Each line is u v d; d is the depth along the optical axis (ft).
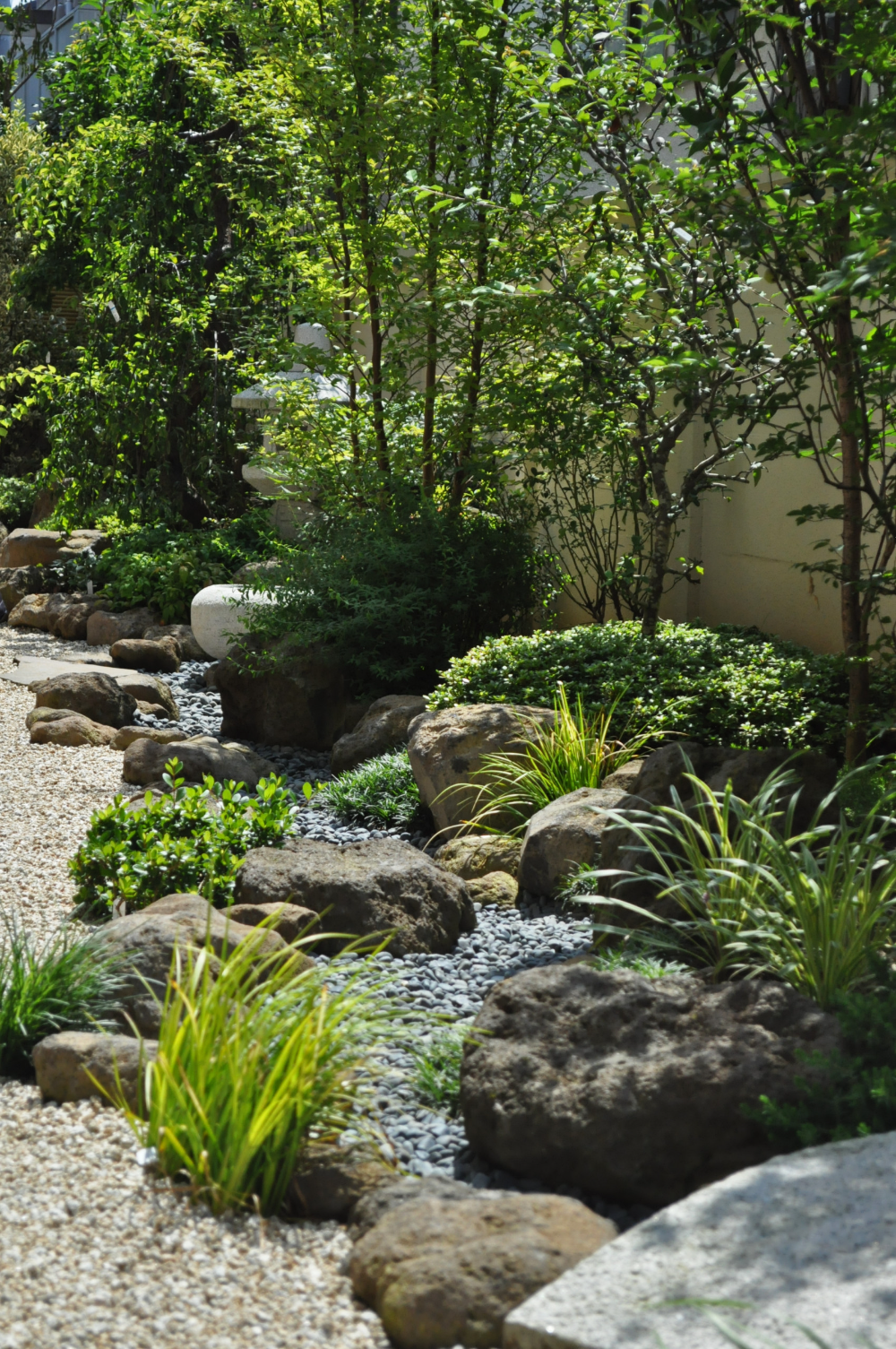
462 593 29.55
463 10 25.45
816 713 20.44
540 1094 10.48
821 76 16.71
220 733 30.60
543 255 26.17
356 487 32.04
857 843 14.02
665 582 32.76
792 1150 9.91
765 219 16.83
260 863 16.30
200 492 49.80
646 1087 10.23
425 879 16.46
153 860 16.39
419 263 28.91
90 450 48.75
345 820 22.99
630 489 27.73
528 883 17.94
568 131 21.29
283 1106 9.77
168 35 36.17
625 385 22.89
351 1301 8.61
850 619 18.33
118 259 49.08
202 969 11.14
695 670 22.72
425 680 29.84
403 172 29.99
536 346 29.63
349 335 33.24
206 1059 10.16
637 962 13.08
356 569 29.99
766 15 15.65
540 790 19.95
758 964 12.42
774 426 19.03
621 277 22.54
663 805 15.98
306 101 29.73
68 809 21.94
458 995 14.34
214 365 46.68
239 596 35.37
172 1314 8.21
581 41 22.00
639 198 21.93
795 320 20.39
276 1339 8.05
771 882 12.47
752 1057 10.37
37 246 58.03
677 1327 7.25
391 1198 9.50
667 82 19.25
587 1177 10.26
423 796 21.80
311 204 32.63
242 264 46.75
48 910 16.87
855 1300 7.36
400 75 29.66
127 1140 10.32
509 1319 7.51
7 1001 12.13
